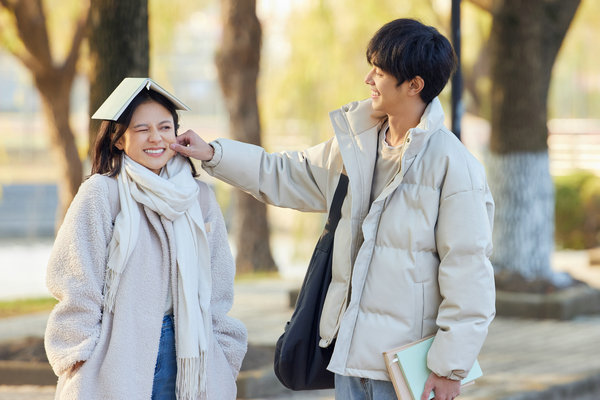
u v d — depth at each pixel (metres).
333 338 4.59
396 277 4.32
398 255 4.34
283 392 8.16
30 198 34.94
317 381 4.76
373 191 4.57
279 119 21.33
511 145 13.29
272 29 20.89
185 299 4.14
